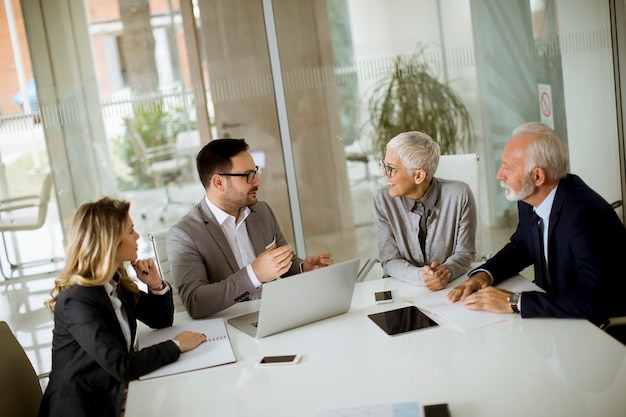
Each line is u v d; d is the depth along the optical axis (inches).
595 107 190.4
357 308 101.0
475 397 71.2
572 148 191.3
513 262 107.2
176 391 81.0
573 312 88.7
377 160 180.4
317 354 86.4
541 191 99.1
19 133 160.2
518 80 183.5
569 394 69.8
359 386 76.5
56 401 89.4
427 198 118.3
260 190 177.0
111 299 95.3
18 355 95.4
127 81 164.2
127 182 167.9
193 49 166.9
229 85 170.1
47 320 166.1
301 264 117.2
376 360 82.7
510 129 185.8
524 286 103.5
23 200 162.2
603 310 89.4
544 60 184.5
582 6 184.9
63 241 165.5
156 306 102.1
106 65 162.6
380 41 175.3
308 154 177.2
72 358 90.3
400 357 82.7
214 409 75.4
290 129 175.2
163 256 123.5
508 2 179.3
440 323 91.8
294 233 180.4
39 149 161.6
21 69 158.1
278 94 173.0
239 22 168.4
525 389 71.7
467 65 179.9
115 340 88.0
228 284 104.3
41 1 157.0
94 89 162.6
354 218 182.2
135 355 86.8
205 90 168.9
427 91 179.3
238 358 88.0
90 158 165.2
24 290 165.2
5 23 156.0
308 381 79.4
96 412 89.9
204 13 166.2
